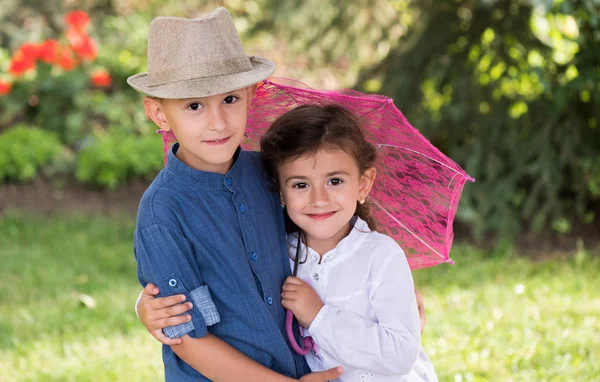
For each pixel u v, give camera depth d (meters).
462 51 5.43
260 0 7.39
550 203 5.24
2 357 3.58
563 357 3.33
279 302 2.09
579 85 5.00
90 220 5.91
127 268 4.92
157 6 9.21
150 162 6.63
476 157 5.29
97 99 7.38
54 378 3.31
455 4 5.45
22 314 4.09
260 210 2.09
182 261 1.92
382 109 2.18
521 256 5.00
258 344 1.99
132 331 3.82
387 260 2.12
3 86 6.98
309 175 2.05
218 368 1.93
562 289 4.21
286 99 2.27
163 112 1.97
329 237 2.13
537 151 5.24
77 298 4.27
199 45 1.87
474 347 3.48
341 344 2.02
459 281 4.45
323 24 6.20
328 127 2.04
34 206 6.19
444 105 5.44
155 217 1.92
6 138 6.73
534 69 4.99
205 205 1.97
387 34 5.98
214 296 1.97
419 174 2.31
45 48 7.24
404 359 2.04
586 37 5.01
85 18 7.34
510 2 5.29
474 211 5.23
